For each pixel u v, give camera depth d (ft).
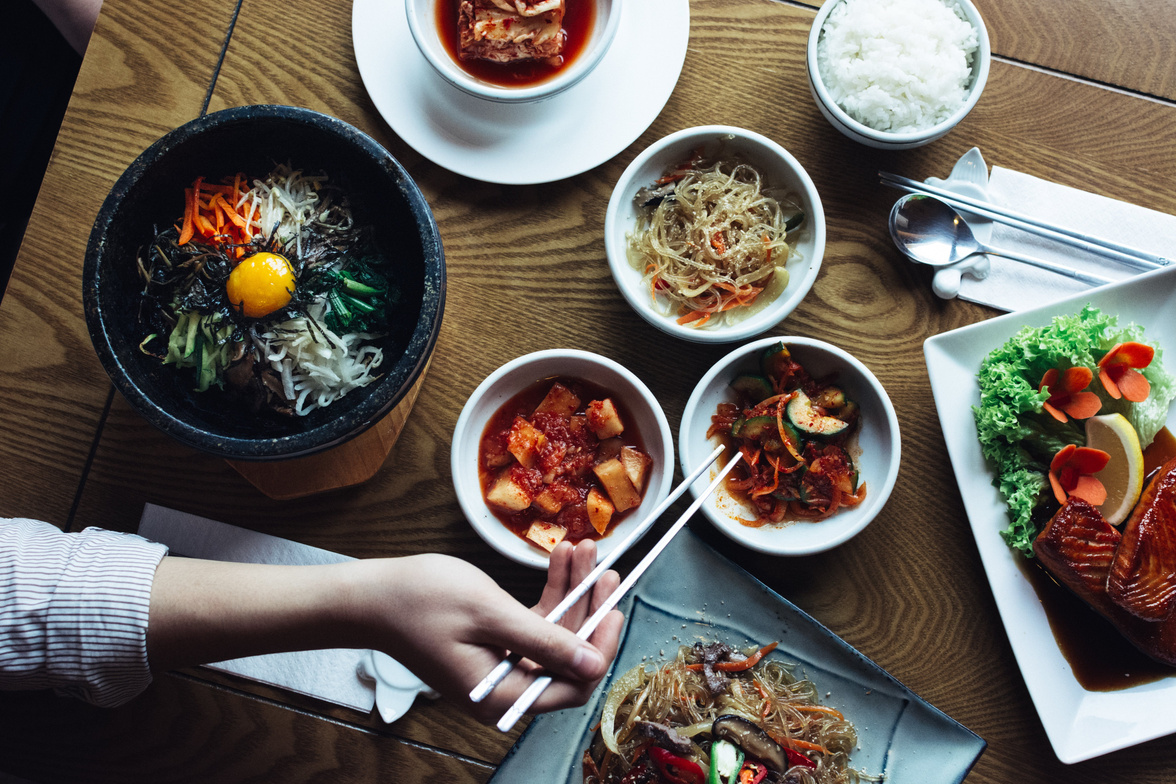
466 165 2.69
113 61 2.72
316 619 2.35
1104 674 2.62
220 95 2.72
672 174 2.70
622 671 2.66
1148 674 2.62
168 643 2.39
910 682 2.68
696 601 2.66
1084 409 2.59
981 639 2.68
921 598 2.69
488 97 2.57
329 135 2.50
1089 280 2.66
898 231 2.69
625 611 2.65
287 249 2.61
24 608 2.39
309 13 2.72
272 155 2.63
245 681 2.70
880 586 2.69
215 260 2.60
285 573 2.39
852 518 2.61
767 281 2.70
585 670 2.27
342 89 2.73
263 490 2.65
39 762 2.70
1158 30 2.71
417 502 2.71
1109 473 2.64
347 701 2.68
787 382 2.64
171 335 2.59
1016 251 2.72
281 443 2.42
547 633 2.27
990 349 2.64
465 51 2.68
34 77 2.96
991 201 2.71
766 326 2.57
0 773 2.70
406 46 2.70
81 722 2.70
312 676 2.69
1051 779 2.65
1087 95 2.72
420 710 2.68
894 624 2.68
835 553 2.69
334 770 2.69
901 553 2.69
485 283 2.73
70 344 2.71
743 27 2.73
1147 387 2.59
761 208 2.69
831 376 2.65
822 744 2.63
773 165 2.67
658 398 2.72
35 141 2.98
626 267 2.69
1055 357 2.57
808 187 2.61
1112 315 2.64
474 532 2.71
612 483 2.61
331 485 2.66
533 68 2.73
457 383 2.72
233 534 2.70
